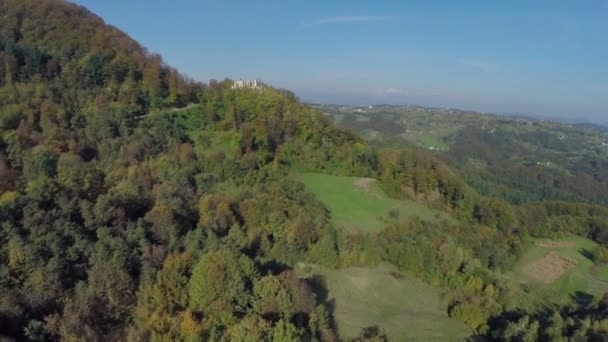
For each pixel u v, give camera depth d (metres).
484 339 61.03
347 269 73.69
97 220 54.41
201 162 93.75
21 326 37.81
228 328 41.69
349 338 54.69
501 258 90.06
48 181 58.53
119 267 46.62
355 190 102.38
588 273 98.06
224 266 46.91
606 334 57.56
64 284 44.19
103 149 90.56
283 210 77.94
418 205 102.62
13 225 48.50
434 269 74.56
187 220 65.50
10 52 105.50
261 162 102.62
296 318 46.31
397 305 66.62
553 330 58.34
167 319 41.16
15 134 82.38
